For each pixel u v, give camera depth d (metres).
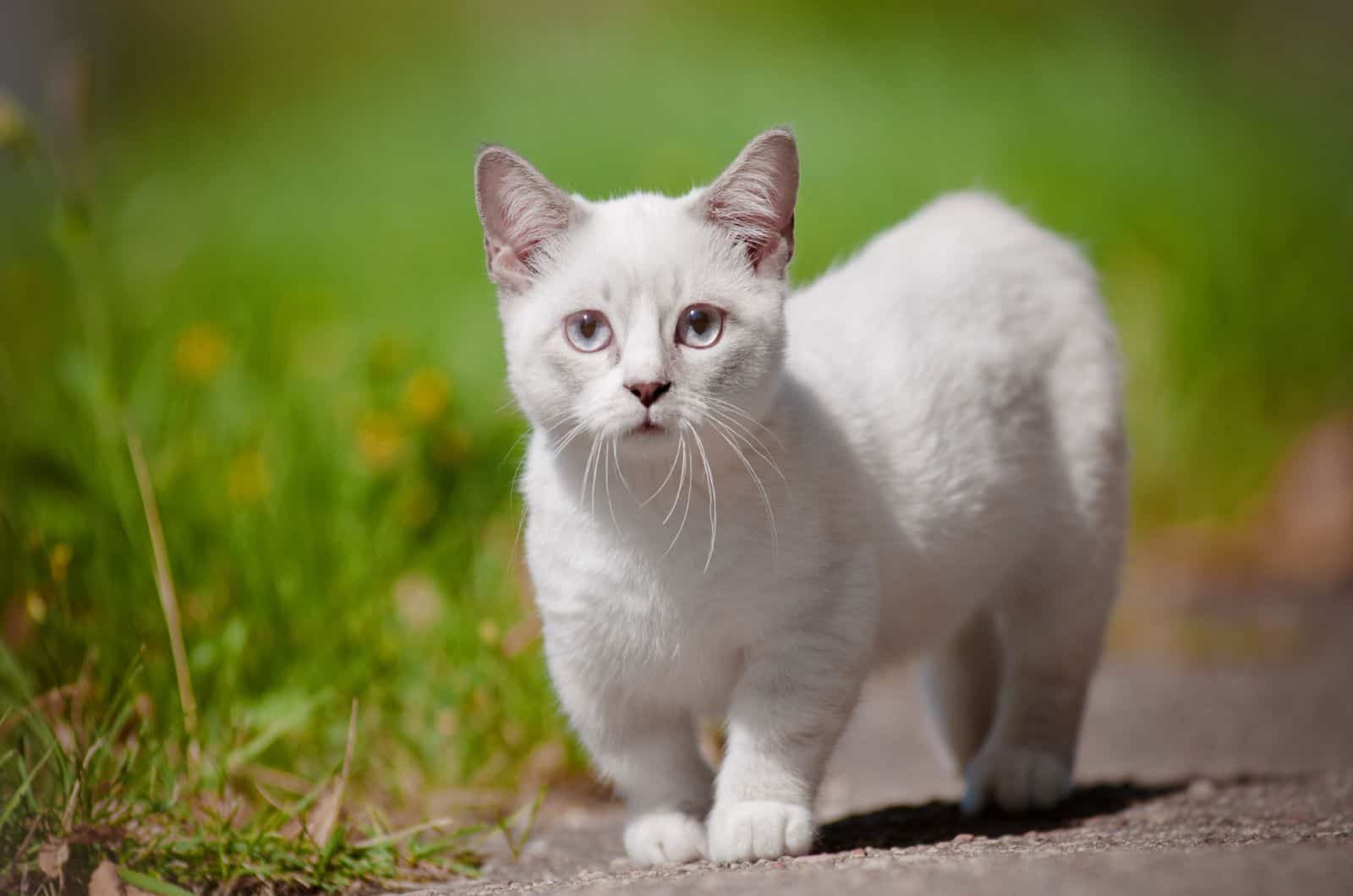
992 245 5.02
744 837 3.90
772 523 4.02
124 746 4.71
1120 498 5.03
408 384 6.91
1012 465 4.74
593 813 5.32
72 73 6.07
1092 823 4.43
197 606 5.40
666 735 4.33
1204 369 10.45
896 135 12.68
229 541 5.78
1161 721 6.76
